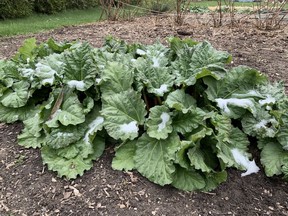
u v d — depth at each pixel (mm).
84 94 3168
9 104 3287
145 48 3693
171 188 2555
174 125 2715
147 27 6863
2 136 3240
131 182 2586
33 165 2848
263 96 3041
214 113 2789
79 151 2795
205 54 3092
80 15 11633
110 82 2941
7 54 5363
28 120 3180
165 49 3611
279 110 2879
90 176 2666
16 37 6660
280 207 2455
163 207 2414
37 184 2654
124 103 2828
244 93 3012
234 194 2543
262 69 4148
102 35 6168
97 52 3316
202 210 2406
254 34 5883
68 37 6168
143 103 2859
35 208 2473
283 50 4895
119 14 8391
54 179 2678
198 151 2637
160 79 3041
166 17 8539
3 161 2924
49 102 3051
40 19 10352
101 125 2793
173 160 2549
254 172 2723
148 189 2537
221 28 6508
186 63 3150
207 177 2568
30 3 10641
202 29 6449
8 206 2512
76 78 3086
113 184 2582
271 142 2801
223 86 3020
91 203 2457
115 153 2783
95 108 3035
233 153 2760
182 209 2406
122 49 3768
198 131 2666
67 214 2400
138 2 8984
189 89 3105
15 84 3484
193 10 10992
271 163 2688
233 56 4598
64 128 2855
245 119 2926
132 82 2969
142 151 2672
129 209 2402
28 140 3078
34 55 3830
